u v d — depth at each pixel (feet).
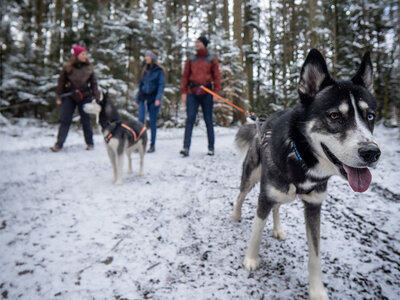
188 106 16.58
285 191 5.72
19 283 5.41
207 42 16.17
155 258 6.33
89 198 9.82
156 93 18.21
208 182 11.76
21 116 32.19
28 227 7.59
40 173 12.67
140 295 5.14
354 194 9.91
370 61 5.53
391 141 18.01
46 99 30.83
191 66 16.31
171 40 43.60
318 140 5.10
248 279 5.66
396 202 9.03
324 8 41.63
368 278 5.81
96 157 16.33
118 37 33.14
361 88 5.23
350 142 4.59
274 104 54.29
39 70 32.24
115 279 5.57
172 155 17.37
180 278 5.64
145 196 10.14
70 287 5.32
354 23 35.50
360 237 7.33
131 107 34.12
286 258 6.50
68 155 16.65
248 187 7.92
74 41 33.37
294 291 5.38
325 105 5.07
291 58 62.90
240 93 43.55
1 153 16.74
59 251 6.49
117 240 7.04
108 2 40.63
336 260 6.40
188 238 7.26
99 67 31.24
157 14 42.45
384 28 31.63
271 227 8.07
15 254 6.33
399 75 27.22
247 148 8.84
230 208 9.20
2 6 30.81
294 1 57.41
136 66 40.16
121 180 11.57
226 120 40.70
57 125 30.99
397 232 7.37
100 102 11.96
